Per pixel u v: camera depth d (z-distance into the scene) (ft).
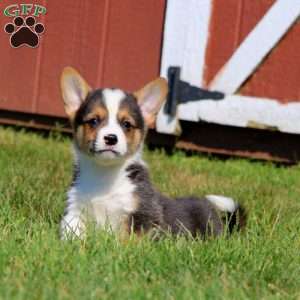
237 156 39.34
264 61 37.27
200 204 25.14
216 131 39.14
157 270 18.51
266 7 36.81
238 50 37.19
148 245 20.16
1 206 24.27
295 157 38.93
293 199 29.81
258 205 27.76
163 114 37.76
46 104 39.19
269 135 38.88
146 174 23.82
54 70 38.88
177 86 37.55
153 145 39.47
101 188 23.17
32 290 16.19
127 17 37.96
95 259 18.93
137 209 22.98
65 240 20.54
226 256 19.95
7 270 17.79
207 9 37.11
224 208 25.40
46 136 40.42
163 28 37.60
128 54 38.11
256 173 35.96
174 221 23.66
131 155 23.53
